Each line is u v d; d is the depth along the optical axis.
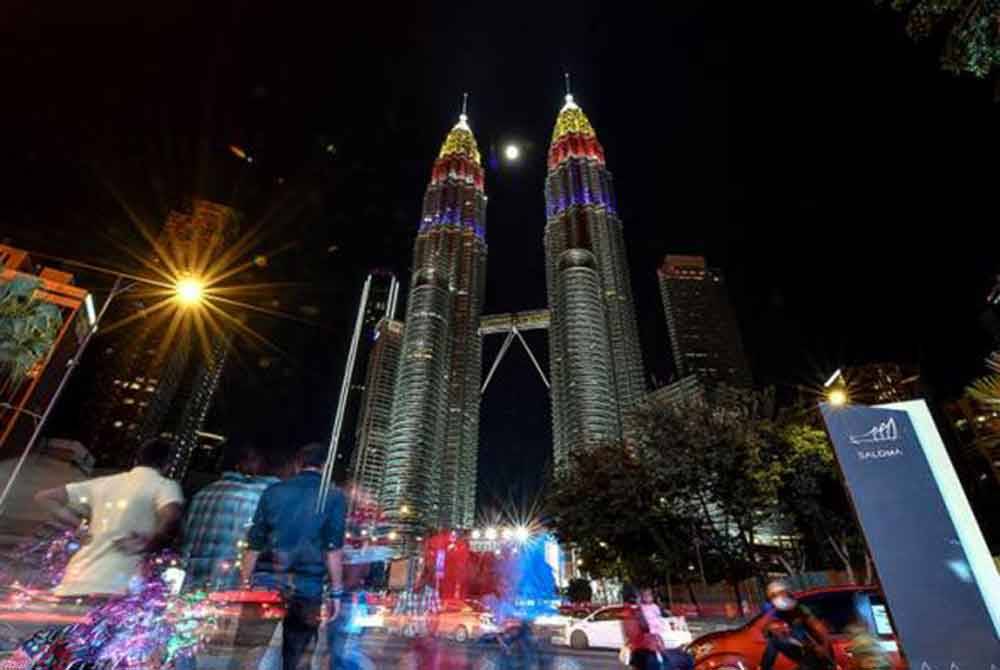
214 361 162.62
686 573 28.84
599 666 12.90
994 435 8.59
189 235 119.00
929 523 5.23
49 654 4.27
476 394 174.75
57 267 58.03
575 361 147.88
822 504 24.94
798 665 6.04
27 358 27.33
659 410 25.53
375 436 167.50
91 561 4.36
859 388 71.12
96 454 117.69
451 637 20.31
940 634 4.85
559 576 73.88
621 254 181.00
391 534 110.69
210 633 7.46
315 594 4.68
